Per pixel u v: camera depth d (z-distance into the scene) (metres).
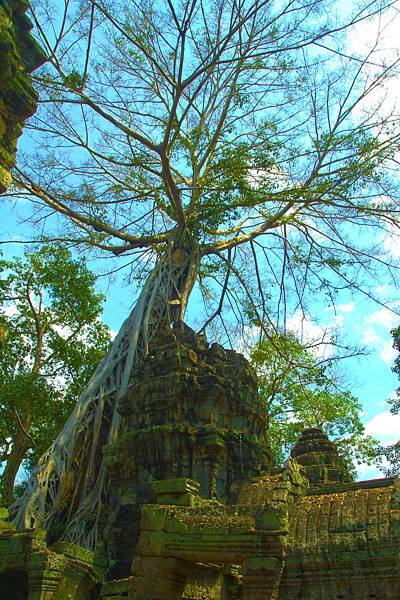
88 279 34.28
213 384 20.92
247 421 21.56
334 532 15.72
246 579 10.68
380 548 14.81
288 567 15.72
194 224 29.83
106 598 14.36
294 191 27.83
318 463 25.88
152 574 11.38
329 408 36.94
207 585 13.59
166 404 20.83
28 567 15.38
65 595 15.43
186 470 19.45
